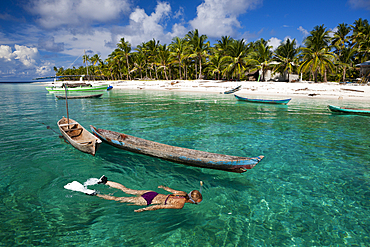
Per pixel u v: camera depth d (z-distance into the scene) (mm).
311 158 6984
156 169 6008
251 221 3926
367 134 9945
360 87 26266
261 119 13500
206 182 5379
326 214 4145
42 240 3363
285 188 5133
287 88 29766
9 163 6227
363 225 3824
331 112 16219
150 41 56469
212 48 45219
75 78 70000
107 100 24547
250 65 41781
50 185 5016
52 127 10914
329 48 38719
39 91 44594
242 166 5277
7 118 13438
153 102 22562
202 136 9438
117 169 5961
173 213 4125
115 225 3748
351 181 5445
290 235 3576
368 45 38344
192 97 27766
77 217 3930
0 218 3848
